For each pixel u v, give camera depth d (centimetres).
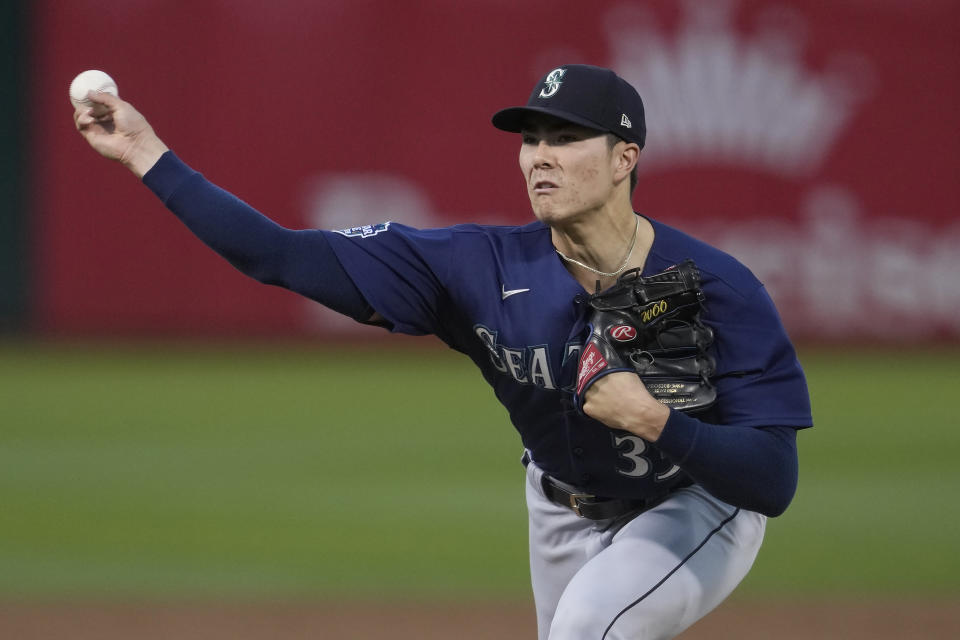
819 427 4734
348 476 3812
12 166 6203
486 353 1237
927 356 6488
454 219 6378
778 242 6481
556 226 1176
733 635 2292
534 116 1145
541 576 1388
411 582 2666
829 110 6475
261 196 6244
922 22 6506
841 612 2453
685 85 6381
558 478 1309
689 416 1140
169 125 6162
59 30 6122
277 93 6219
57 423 4644
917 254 6562
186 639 2223
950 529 3206
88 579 2661
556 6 6341
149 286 6316
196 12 6147
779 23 6419
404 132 6319
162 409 4950
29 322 6297
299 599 2516
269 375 5800
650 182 6400
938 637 2291
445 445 4328
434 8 6297
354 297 1202
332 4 6231
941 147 6544
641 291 1140
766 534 3164
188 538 3053
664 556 1180
